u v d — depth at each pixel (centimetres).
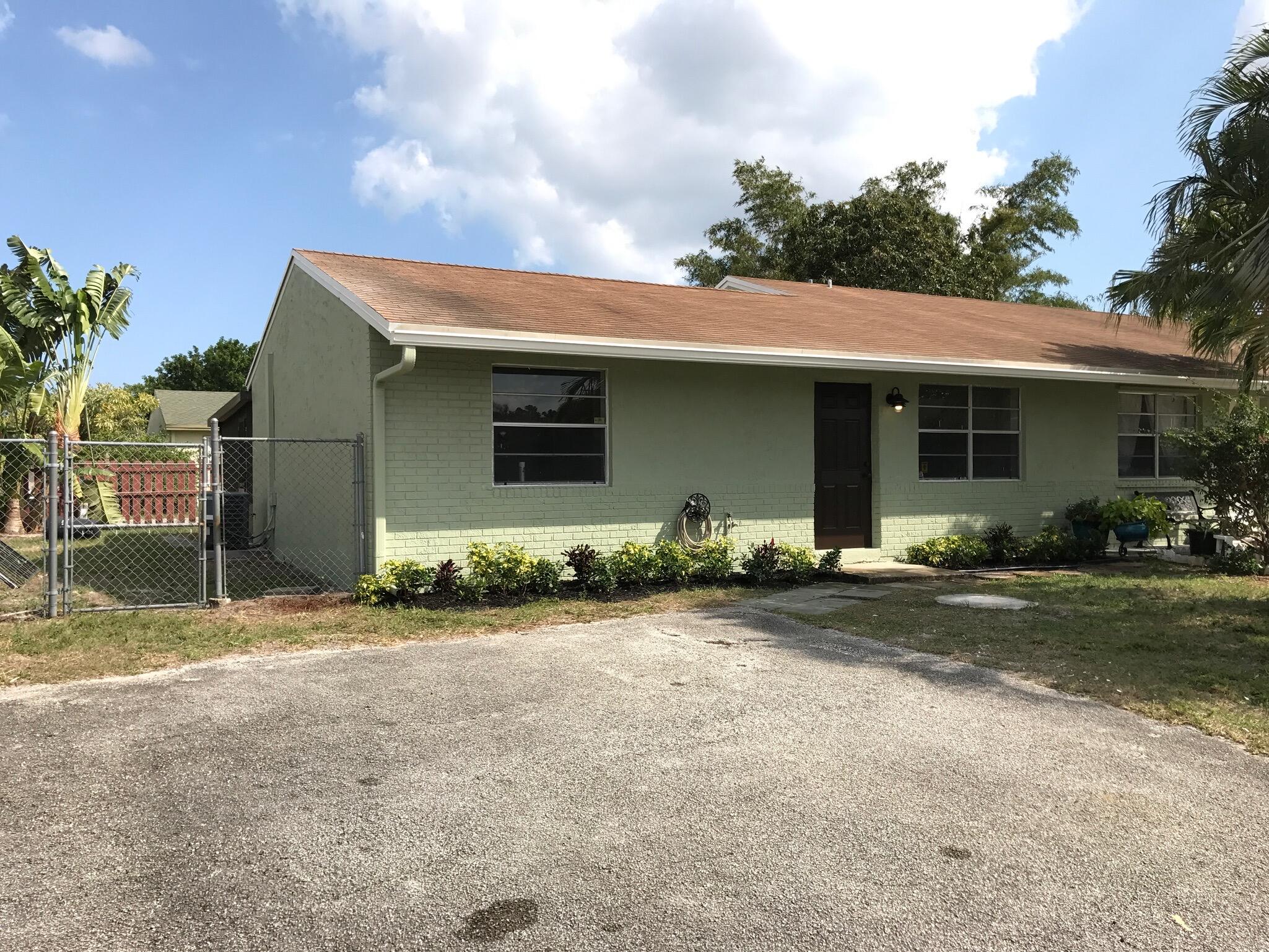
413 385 866
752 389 1052
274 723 472
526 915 278
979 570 1083
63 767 403
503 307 941
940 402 1178
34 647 628
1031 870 310
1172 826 348
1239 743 448
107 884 295
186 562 1219
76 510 1450
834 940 264
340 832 338
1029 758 423
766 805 365
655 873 306
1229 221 955
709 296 1327
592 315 993
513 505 917
